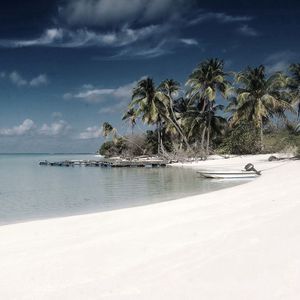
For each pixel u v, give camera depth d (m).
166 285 4.99
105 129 77.19
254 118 52.69
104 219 10.72
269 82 52.47
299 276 4.91
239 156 50.50
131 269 5.74
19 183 30.34
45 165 71.31
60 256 6.71
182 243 7.05
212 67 55.06
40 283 5.36
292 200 11.19
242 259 5.76
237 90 54.56
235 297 4.47
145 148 72.69
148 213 11.34
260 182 19.38
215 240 7.05
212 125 58.25
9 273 5.87
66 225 10.05
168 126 60.97
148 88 57.19
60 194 21.92
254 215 9.23
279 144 49.09
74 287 5.15
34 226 10.12
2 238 8.62
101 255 6.61
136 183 27.59
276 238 6.74
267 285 4.73
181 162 52.19
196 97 59.22
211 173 28.52
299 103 50.38
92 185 27.25
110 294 4.83
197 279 5.11
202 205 12.23
